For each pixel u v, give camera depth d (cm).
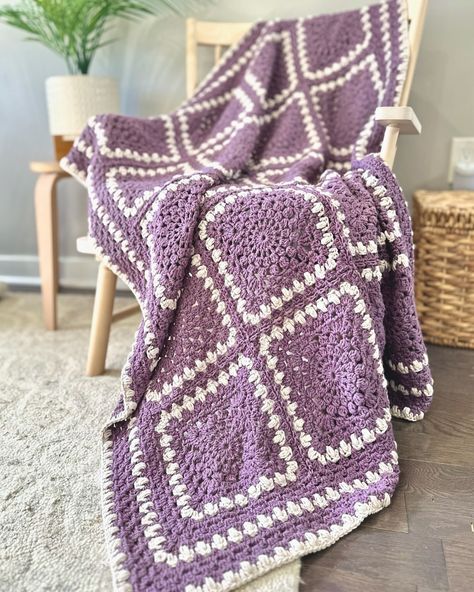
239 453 68
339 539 60
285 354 70
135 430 72
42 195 116
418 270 107
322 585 54
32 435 80
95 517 63
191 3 125
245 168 99
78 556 58
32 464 73
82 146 93
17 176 149
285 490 64
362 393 69
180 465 68
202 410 71
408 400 83
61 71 137
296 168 92
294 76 107
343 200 71
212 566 55
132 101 136
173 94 133
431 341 112
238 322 71
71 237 152
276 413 68
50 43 123
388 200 75
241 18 123
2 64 139
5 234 155
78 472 71
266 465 66
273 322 69
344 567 56
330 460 68
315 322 69
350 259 69
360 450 69
